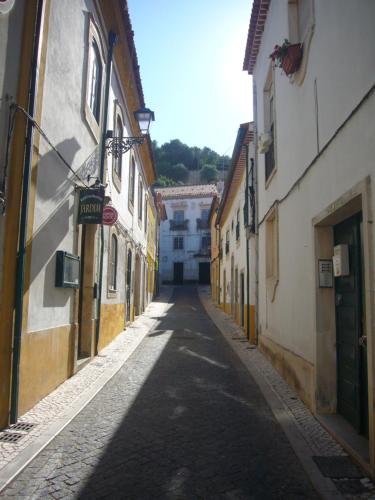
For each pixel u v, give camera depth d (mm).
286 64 6910
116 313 12414
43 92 5902
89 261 9297
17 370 5203
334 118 5066
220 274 26375
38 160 5812
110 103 10414
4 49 4973
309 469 4078
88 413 5719
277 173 8773
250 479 3906
